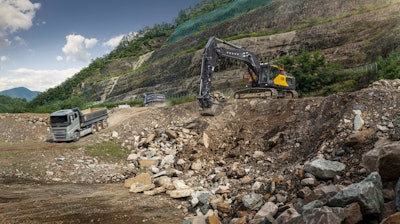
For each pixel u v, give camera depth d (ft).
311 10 215.72
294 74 120.06
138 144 65.10
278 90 74.08
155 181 43.65
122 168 54.39
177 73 238.48
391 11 144.15
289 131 48.32
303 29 176.55
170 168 50.67
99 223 29.71
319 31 165.99
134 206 34.88
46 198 38.17
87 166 54.08
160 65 269.44
